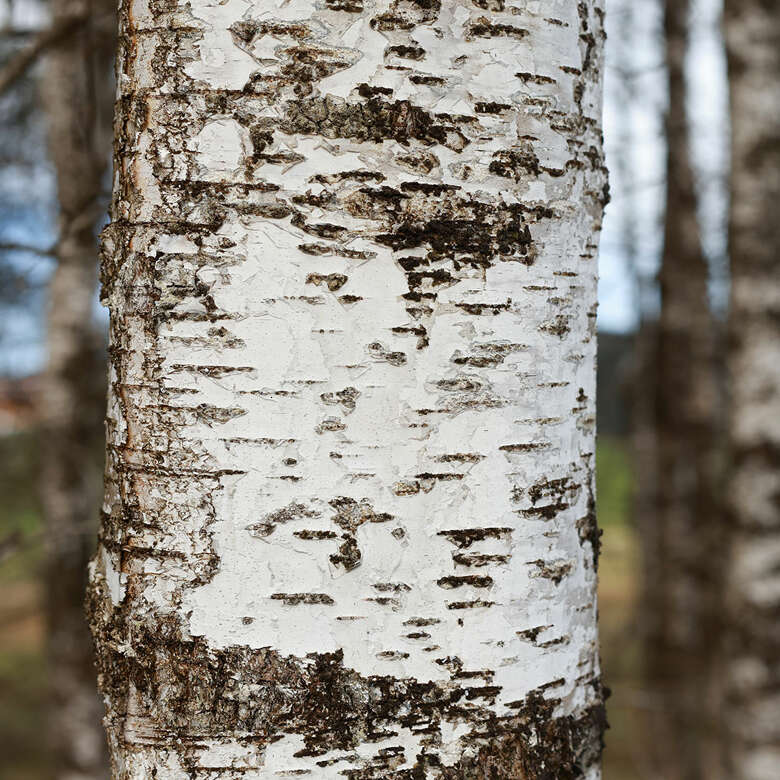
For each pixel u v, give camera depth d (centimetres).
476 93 111
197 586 110
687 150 373
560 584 114
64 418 287
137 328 111
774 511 253
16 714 417
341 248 110
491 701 112
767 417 255
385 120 110
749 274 259
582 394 116
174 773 110
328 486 110
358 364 110
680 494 380
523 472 112
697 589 376
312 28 109
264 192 109
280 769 110
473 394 111
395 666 110
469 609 111
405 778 110
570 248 114
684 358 381
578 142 114
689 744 358
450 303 111
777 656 250
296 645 110
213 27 109
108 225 113
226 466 110
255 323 110
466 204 111
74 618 287
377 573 110
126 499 111
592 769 116
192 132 110
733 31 265
